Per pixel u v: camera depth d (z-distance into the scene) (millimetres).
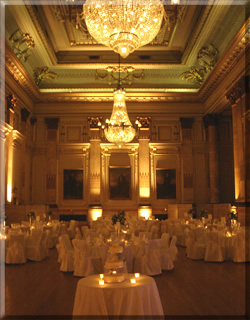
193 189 21109
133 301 4172
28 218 15008
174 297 6008
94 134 21375
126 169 21312
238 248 9359
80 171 21281
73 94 20875
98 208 20609
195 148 21547
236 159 16312
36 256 9836
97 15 9078
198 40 16828
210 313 5105
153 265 7836
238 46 14430
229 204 17094
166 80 21188
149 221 14891
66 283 7152
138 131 21484
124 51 9117
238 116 16156
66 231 15180
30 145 20797
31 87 19109
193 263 9328
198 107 21656
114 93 14664
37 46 17125
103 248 7922
